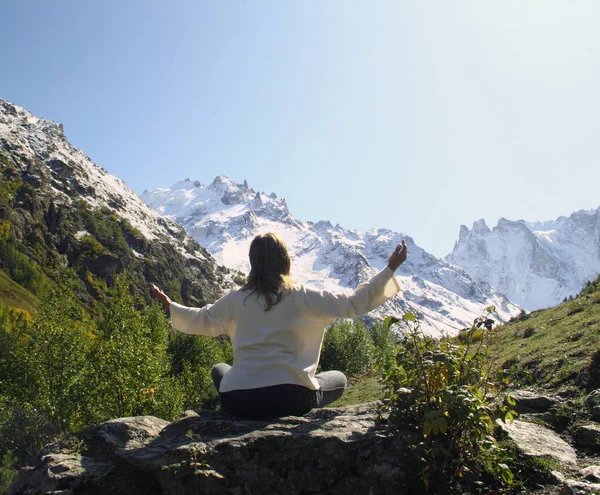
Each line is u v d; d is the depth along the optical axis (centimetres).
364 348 4828
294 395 554
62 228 18662
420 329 560
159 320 4066
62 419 2411
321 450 509
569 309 1702
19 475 554
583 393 741
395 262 536
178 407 2909
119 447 547
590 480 488
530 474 521
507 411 517
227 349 5456
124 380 2578
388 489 498
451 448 509
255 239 585
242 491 497
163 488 495
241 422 561
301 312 558
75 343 2791
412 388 541
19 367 2652
